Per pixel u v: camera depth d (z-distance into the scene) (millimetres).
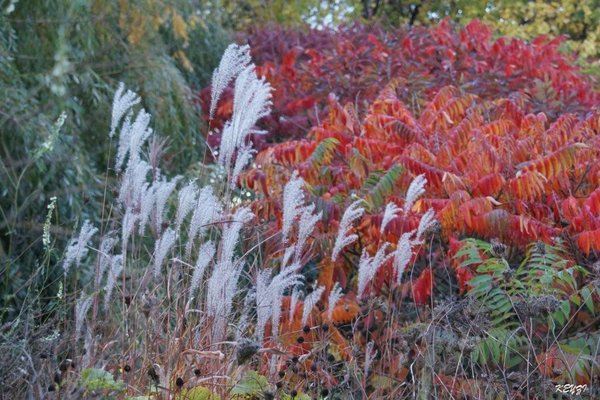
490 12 19250
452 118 7465
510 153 6445
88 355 4195
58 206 6887
